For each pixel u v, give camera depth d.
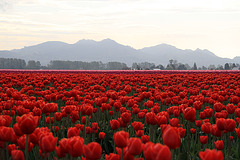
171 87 11.91
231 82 15.52
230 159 5.19
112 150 6.64
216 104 6.60
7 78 16.70
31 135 3.70
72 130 3.78
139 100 9.21
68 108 5.99
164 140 2.64
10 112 6.96
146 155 2.50
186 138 6.00
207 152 2.26
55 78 16.92
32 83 14.22
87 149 2.72
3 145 3.94
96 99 7.24
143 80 17.42
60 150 3.20
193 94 10.70
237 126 6.58
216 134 4.74
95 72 36.06
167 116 5.08
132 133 6.80
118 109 7.17
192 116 4.76
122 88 13.16
